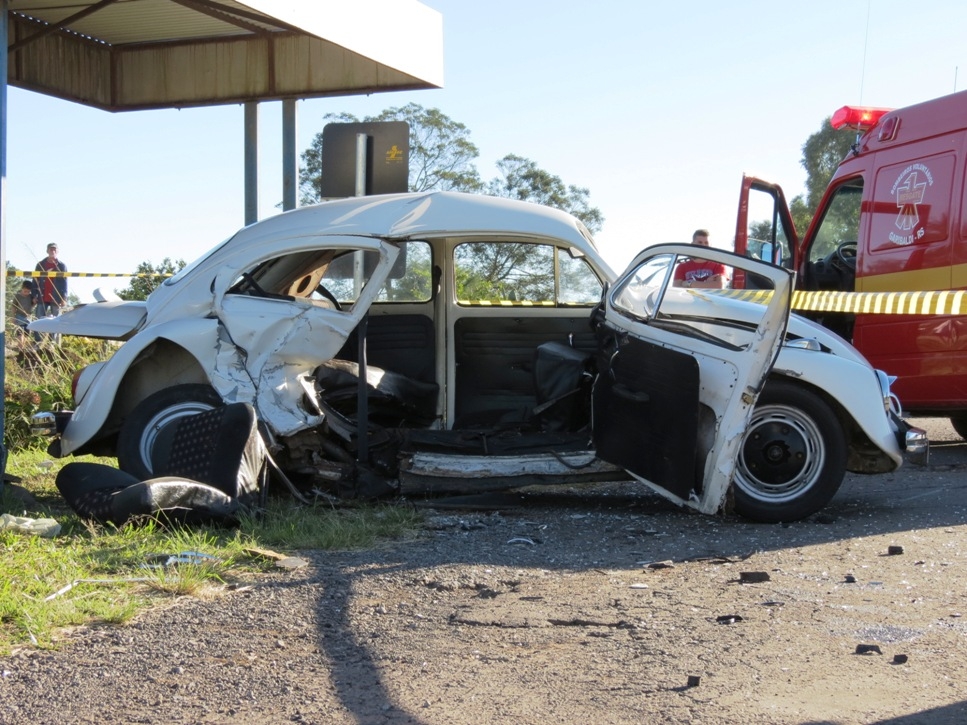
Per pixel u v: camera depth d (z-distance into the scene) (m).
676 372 6.31
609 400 6.71
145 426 6.75
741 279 7.46
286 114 11.35
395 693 3.66
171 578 4.91
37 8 9.74
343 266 8.01
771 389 6.60
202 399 6.79
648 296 6.71
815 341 6.89
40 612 4.36
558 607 4.67
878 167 10.50
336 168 9.84
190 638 4.22
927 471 9.12
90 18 10.34
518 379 8.11
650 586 5.04
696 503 6.39
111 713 3.50
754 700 3.56
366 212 7.27
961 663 3.94
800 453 6.63
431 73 10.45
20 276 14.36
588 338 8.02
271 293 7.14
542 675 3.82
